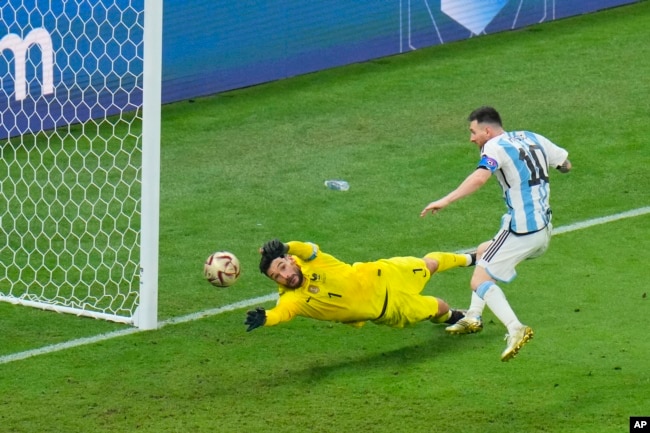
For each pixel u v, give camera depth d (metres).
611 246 32.84
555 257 32.09
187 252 33.28
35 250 33.69
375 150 41.56
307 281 24.94
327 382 25.05
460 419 23.09
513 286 30.17
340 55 50.56
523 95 46.75
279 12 48.66
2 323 28.75
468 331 27.02
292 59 49.38
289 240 34.19
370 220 35.56
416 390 24.45
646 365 25.19
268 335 27.77
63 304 29.94
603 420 22.80
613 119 43.97
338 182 38.28
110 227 35.41
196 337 27.75
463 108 45.56
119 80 42.78
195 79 47.09
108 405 24.20
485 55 51.50
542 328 27.50
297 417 23.44
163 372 25.80
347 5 50.28
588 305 28.83
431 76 49.16
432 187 38.22
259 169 39.97
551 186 37.94
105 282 31.66
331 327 28.17
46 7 41.09
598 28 54.53
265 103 46.62
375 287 25.67
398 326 26.41
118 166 39.91
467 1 53.31
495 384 24.59
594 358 25.64
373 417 23.31
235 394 24.59
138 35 42.81
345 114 45.31
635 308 28.53
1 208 36.50
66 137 42.06
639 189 37.56
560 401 23.69
